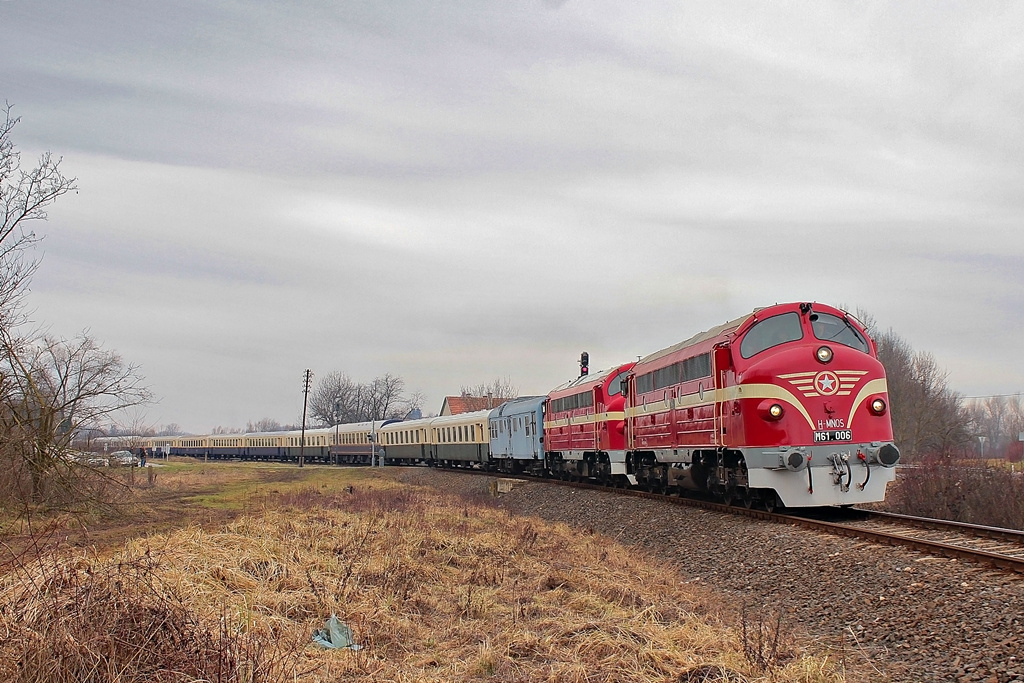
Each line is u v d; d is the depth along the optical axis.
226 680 6.80
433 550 15.68
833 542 13.66
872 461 16.02
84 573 9.09
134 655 6.80
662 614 11.30
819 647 9.81
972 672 8.02
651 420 23.83
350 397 130.75
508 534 18.52
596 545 18.31
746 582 13.97
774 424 16.09
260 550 12.92
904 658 8.99
